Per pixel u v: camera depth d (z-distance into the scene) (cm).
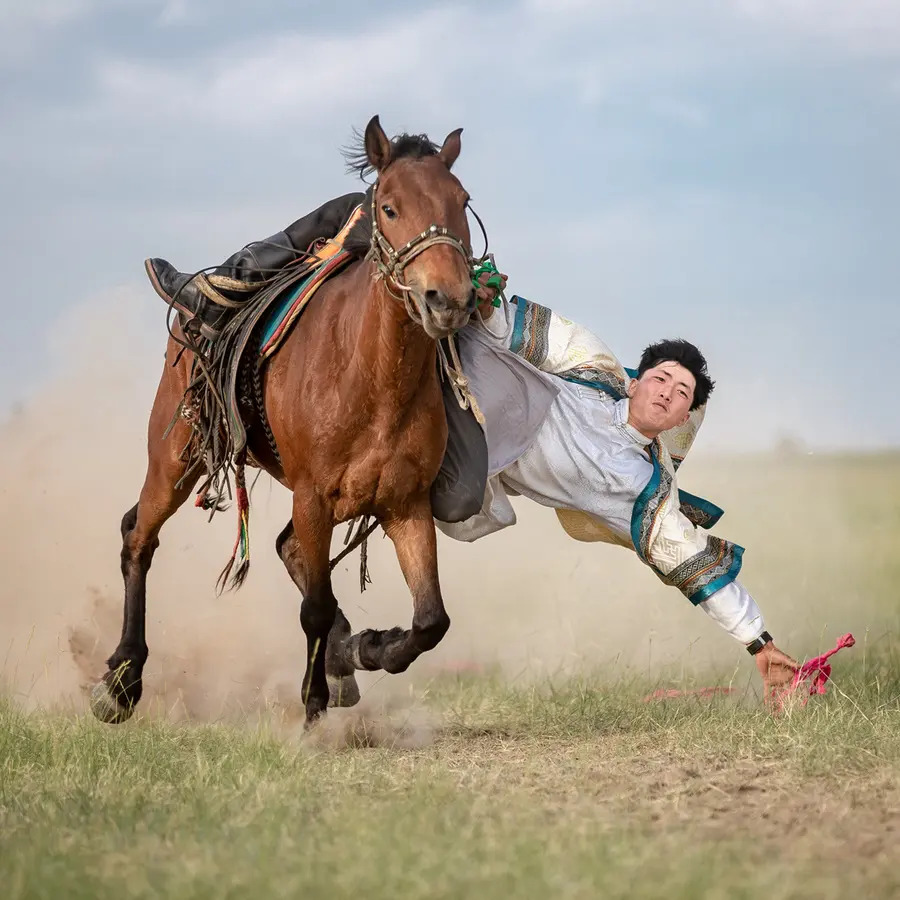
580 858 636
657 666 1438
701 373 1164
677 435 1218
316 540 1027
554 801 783
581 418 1129
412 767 888
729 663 1453
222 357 1102
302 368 1015
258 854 648
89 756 904
